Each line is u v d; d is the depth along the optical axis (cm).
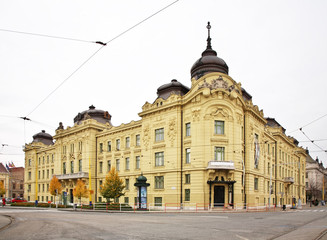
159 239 1356
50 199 7325
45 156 7794
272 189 6056
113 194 4497
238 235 1518
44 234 1527
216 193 4175
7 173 10606
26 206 5931
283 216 2986
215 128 4284
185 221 2280
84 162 6116
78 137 6375
